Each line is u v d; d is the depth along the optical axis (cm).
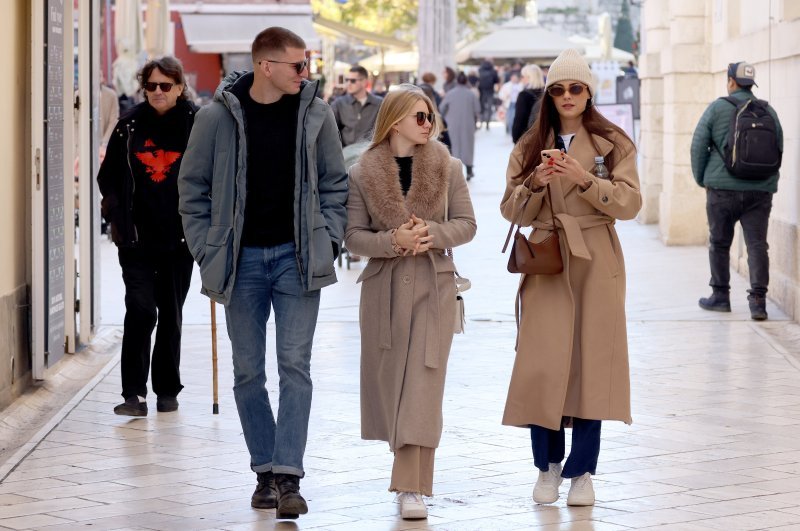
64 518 1212
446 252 1263
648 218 4094
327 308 2569
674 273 2997
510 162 1302
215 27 7256
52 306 1873
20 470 1394
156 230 1633
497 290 2764
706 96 3484
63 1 1931
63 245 1950
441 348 1223
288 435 1210
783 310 2450
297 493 1197
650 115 4050
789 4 2488
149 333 1656
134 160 1625
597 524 1181
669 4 3850
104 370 1959
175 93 1623
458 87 5566
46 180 1836
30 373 1803
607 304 1253
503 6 13500
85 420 1633
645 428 1565
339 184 1242
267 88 1217
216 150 1217
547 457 1259
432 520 1199
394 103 1234
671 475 1352
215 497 1288
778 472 1360
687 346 2133
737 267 2991
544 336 1251
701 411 1656
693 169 2441
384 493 1296
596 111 1282
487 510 1231
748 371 1922
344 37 9288
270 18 7306
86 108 2122
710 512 1215
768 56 2636
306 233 1207
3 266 1680
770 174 2347
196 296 2758
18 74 1786
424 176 1234
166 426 1599
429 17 7775
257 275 1222
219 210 1215
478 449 1470
